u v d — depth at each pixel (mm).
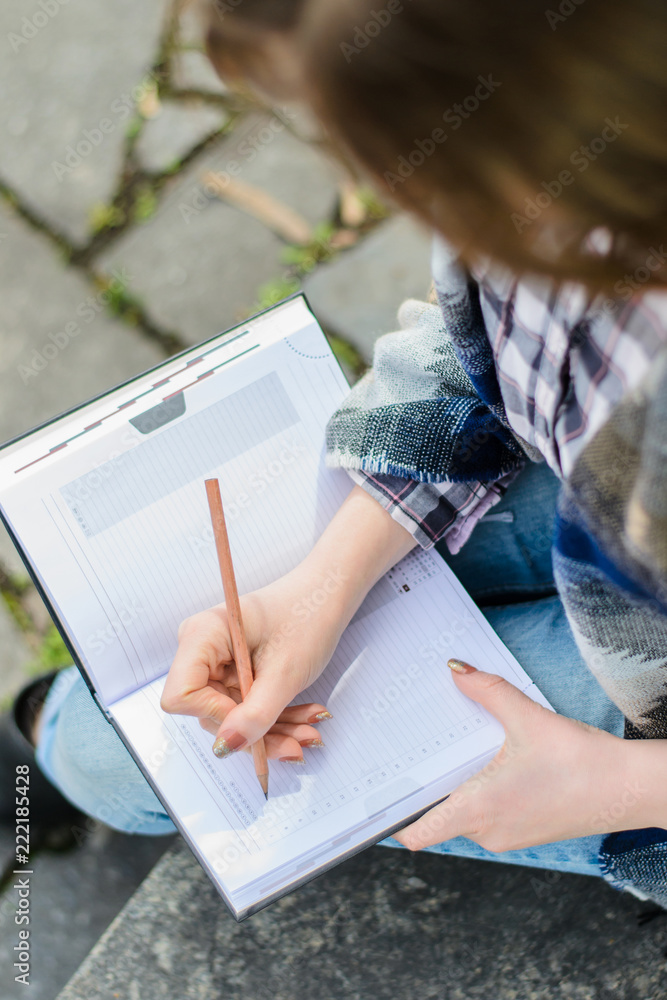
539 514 938
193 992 1127
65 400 1598
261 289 1625
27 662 1423
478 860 1162
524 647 903
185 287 1642
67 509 838
